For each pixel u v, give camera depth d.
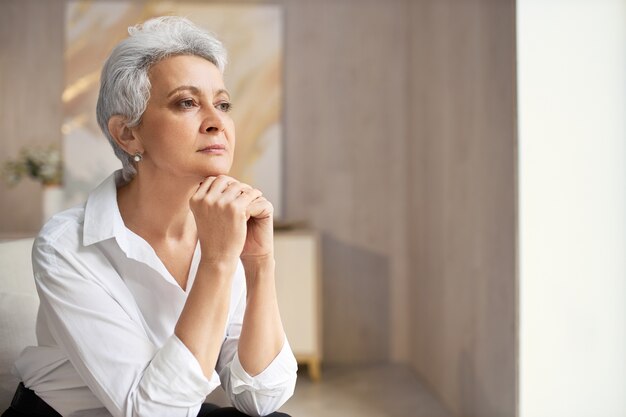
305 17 4.18
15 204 4.09
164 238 1.28
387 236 4.23
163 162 1.19
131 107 1.19
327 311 4.23
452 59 3.26
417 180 3.97
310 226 4.20
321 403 3.44
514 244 2.52
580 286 2.52
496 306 2.71
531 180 2.50
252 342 1.25
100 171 4.10
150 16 4.11
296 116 4.18
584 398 2.52
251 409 1.28
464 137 3.09
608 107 2.52
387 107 4.20
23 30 4.06
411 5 4.06
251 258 1.25
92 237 1.21
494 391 2.74
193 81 1.17
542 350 2.51
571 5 2.51
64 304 1.16
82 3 4.08
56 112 4.09
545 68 2.50
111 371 1.12
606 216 2.52
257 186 4.15
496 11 2.68
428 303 3.76
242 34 4.14
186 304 1.13
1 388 1.46
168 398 1.09
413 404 3.44
